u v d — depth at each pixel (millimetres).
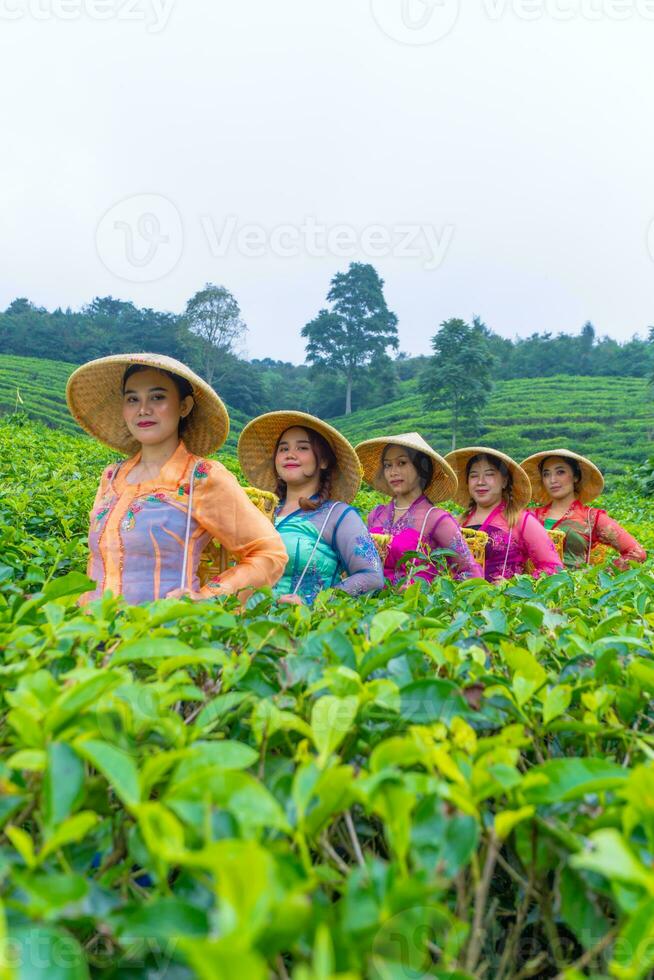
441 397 56969
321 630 1582
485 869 924
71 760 893
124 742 1021
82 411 3318
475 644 1597
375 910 749
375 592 3785
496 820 893
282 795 981
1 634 1406
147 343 76688
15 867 841
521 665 1361
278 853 811
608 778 938
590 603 2541
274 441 4281
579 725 1212
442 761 933
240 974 574
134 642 1238
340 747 1136
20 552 3178
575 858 709
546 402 65625
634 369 83562
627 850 726
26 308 93312
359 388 81750
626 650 1557
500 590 2621
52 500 4844
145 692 1076
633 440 51719
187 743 1045
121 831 995
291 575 3854
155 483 2951
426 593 2750
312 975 619
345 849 1175
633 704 1305
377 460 5156
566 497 6125
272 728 1081
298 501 4082
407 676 1351
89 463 10375
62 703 972
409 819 873
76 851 969
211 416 3176
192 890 862
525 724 1277
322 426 4027
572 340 95750
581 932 927
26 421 14695
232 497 2959
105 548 2936
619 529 5895
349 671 1182
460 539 4535
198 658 1225
